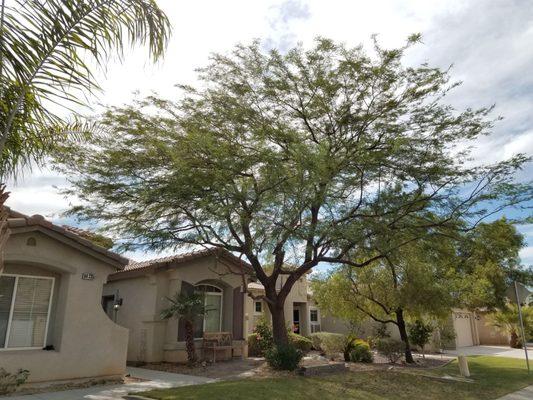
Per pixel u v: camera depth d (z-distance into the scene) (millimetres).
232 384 11109
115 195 13750
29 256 10906
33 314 11328
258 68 14633
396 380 12922
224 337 17391
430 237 14023
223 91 14844
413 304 16219
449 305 16547
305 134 14898
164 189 12641
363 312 19141
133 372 14117
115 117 13258
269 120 14727
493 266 24172
